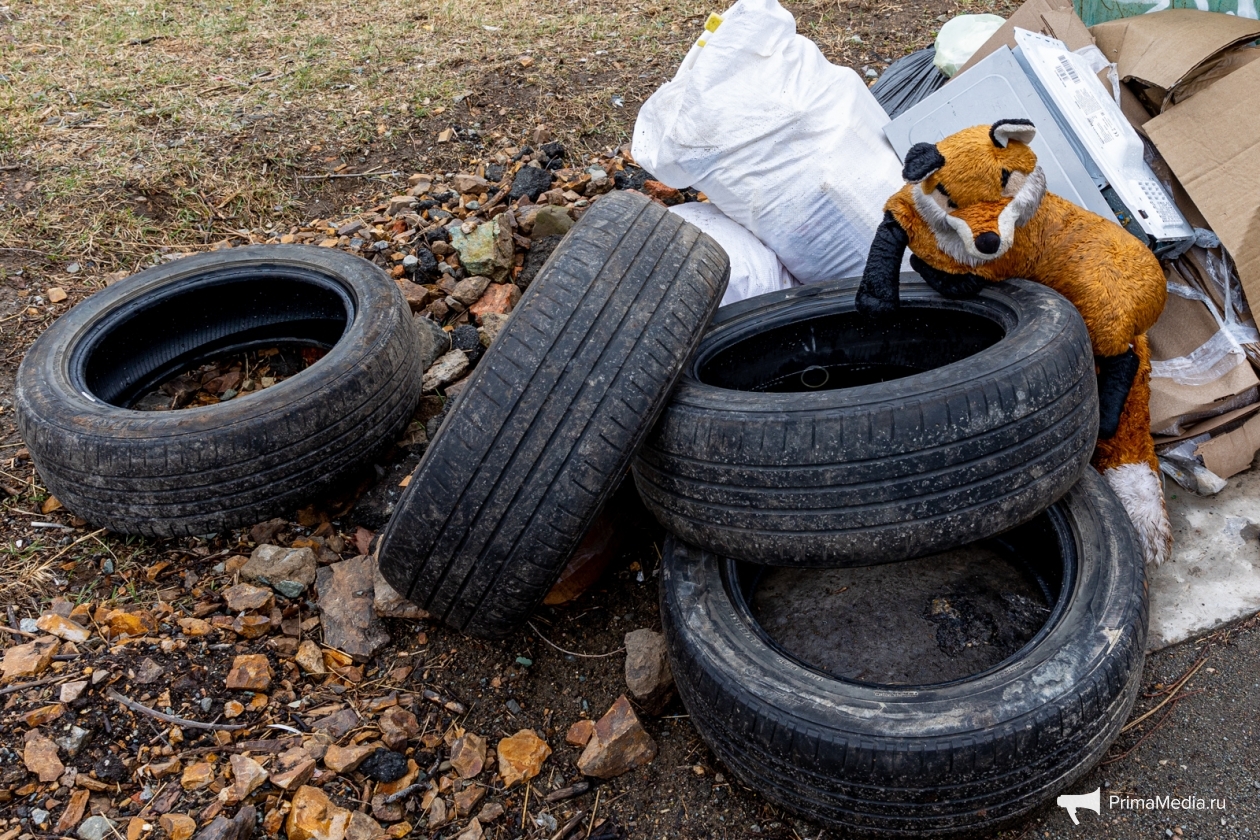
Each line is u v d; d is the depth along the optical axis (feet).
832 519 8.10
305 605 10.42
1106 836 8.23
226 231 16.51
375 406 11.48
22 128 18.25
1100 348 9.86
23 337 14.03
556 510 8.63
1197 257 11.28
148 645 9.61
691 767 9.16
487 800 8.86
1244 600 9.87
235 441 10.52
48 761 8.38
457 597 9.18
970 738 7.36
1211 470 10.93
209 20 23.95
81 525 11.35
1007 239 9.20
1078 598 8.51
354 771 8.76
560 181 17.07
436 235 15.76
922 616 10.03
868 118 12.78
